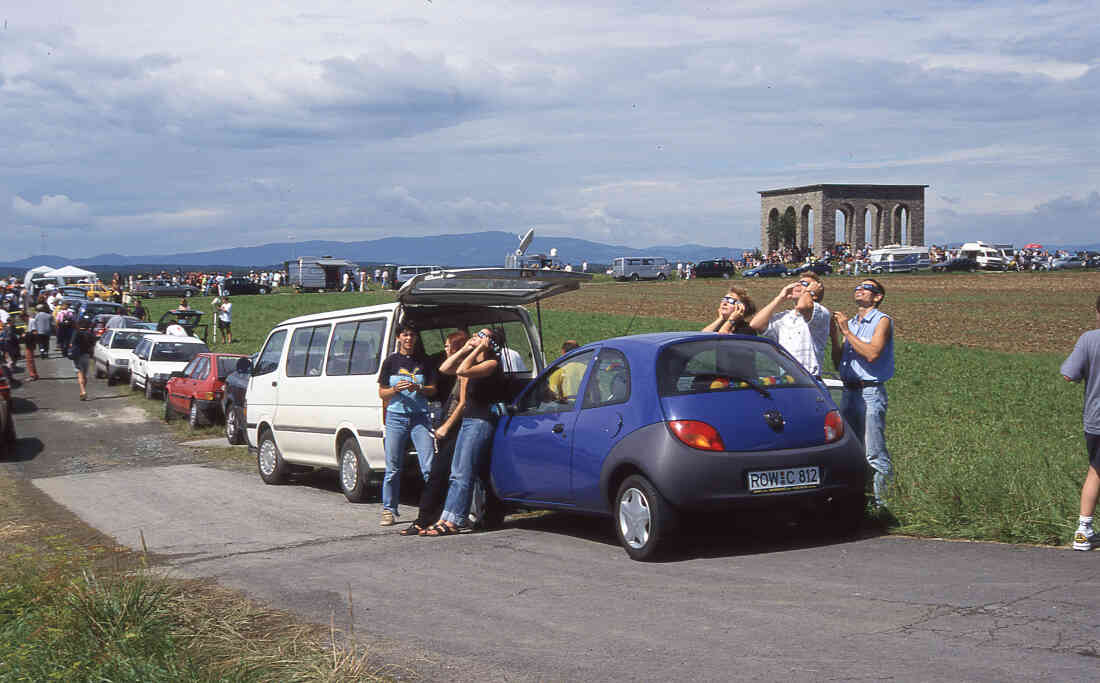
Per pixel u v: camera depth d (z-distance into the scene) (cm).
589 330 4400
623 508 716
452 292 1027
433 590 643
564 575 669
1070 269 8838
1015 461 926
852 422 814
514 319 1119
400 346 942
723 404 705
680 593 597
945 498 768
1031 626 477
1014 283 6931
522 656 488
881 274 8344
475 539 832
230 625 554
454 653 498
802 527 784
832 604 545
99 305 3994
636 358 741
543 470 801
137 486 1315
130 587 580
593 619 549
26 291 4834
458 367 862
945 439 1374
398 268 8519
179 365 2661
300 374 1219
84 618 536
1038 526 684
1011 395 2233
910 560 641
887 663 439
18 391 2838
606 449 731
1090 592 530
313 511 1055
